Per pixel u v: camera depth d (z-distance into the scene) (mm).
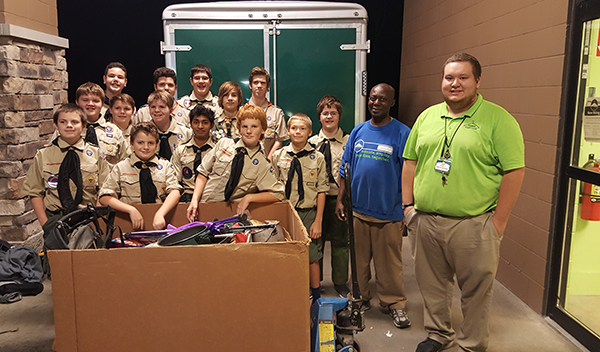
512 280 2951
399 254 2576
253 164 2209
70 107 2430
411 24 4969
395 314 2564
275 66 4145
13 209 3342
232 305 1201
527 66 2732
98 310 1173
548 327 2496
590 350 2229
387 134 2479
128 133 3430
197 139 2762
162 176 2281
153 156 2311
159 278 1175
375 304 2840
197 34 4102
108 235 1469
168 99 3014
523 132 2801
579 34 2299
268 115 3713
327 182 2729
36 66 3553
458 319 2605
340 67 4156
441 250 2051
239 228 1625
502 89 3033
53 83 3840
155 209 1867
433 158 1991
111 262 1159
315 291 2717
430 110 2098
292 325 1227
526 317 2611
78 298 1166
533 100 2680
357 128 2633
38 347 2285
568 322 2402
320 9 4062
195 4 4062
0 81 3209
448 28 3896
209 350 1211
